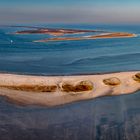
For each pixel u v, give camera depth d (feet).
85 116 104.88
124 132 90.43
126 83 144.66
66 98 125.90
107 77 151.02
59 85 138.10
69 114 107.04
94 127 94.48
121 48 292.20
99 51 269.44
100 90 135.54
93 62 209.26
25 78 148.36
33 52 262.26
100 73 164.66
